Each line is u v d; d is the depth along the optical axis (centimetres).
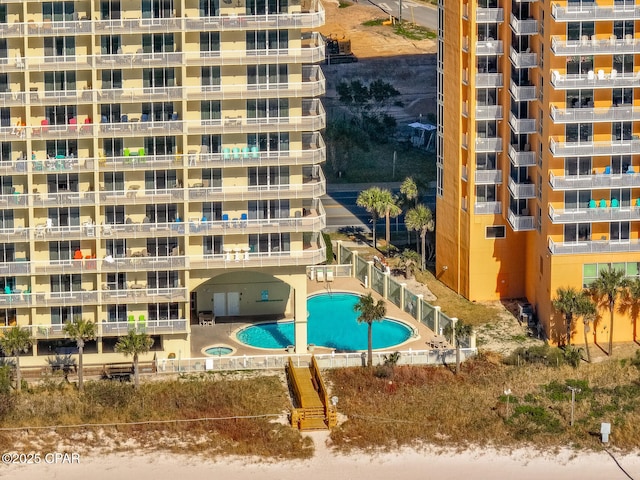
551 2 16950
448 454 15500
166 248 16950
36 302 16775
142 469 15225
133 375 16688
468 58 17975
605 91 17088
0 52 16562
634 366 16975
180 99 16562
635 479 15150
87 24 16438
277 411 16138
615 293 17125
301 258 17000
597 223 17350
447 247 18875
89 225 16725
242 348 17338
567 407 16200
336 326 18038
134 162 16638
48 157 16675
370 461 15375
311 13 16562
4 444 15588
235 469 15225
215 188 16788
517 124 17662
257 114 16762
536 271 17962
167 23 16475
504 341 17600
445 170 18750
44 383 16638
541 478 15162
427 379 16712
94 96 16500
